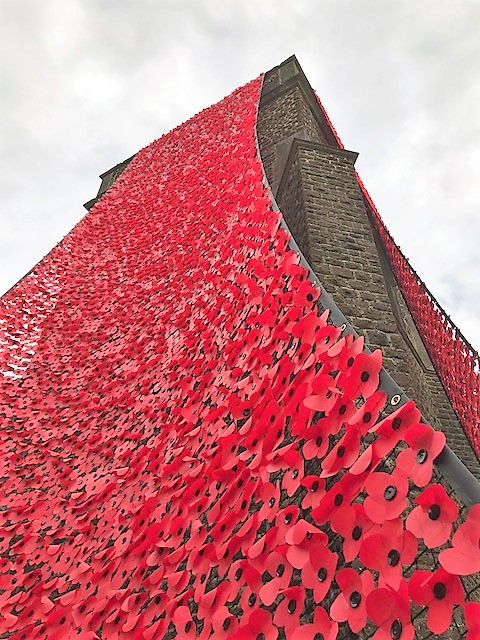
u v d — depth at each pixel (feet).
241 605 5.14
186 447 10.30
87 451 15.69
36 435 18.13
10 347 23.67
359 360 5.11
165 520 8.39
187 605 6.60
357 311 17.21
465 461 20.48
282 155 30.81
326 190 22.76
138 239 29.19
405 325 23.43
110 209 36.70
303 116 32.73
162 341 17.85
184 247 23.09
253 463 6.28
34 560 12.30
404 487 3.92
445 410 21.98
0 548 13.48
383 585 3.67
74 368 21.29
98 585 9.28
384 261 25.21
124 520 10.75
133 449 13.60
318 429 5.26
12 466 17.06
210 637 5.16
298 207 22.50
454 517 3.47
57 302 26.99
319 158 24.61
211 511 6.79
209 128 36.17
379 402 4.65
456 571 3.22
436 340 23.86
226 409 9.23
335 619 3.92
